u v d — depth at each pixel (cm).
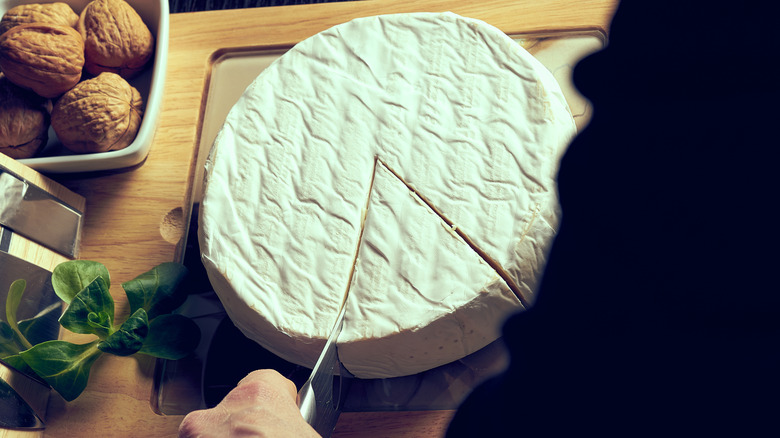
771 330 24
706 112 26
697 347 25
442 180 100
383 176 101
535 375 30
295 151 106
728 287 25
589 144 29
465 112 102
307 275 99
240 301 100
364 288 96
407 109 104
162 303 110
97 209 122
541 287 32
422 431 101
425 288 94
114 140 116
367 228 99
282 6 130
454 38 107
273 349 107
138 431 108
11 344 105
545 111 99
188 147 125
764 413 24
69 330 106
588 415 28
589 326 28
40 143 118
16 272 105
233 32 130
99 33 117
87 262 110
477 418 39
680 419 25
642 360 26
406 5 125
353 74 108
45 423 110
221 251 102
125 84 117
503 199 97
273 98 109
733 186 25
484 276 93
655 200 27
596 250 28
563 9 119
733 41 25
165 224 122
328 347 91
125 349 101
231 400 66
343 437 103
